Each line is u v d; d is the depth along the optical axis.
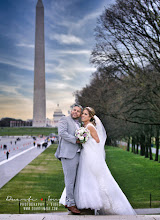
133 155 63.56
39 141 114.38
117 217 5.82
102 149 7.30
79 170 7.12
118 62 30.78
